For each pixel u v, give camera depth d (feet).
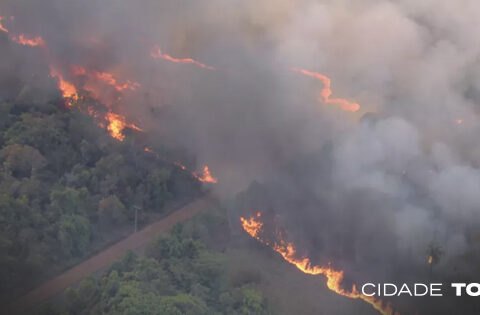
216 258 410.72
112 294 368.68
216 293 391.45
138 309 349.61
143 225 454.81
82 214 440.04
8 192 434.71
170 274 395.75
